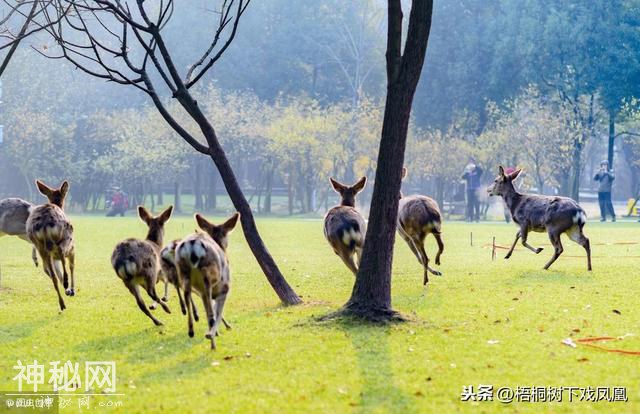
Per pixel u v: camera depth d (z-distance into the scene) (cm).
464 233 3034
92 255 2177
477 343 1021
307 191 6031
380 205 1142
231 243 2564
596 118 5912
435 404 795
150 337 1094
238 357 966
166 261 1162
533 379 874
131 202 6378
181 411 779
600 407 796
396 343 1019
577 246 2348
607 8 5722
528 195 1769
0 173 6419
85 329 1155
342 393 824
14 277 1716
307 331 1092
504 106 6375
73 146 6366
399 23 1132
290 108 5981
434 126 6675
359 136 5894
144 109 6650
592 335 1063
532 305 1274
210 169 6178
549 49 5788
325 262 2002
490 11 6581
